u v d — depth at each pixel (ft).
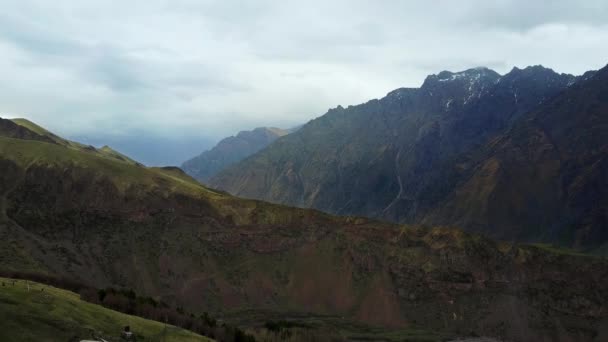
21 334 349.20
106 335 388.16
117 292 636.89
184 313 641.81
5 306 375.66
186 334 456.04
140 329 430.61
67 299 443.32
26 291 422.82
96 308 449.89
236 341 563.48
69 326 379.14
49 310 396.98
